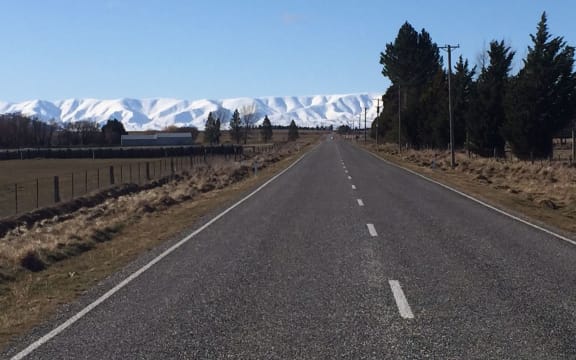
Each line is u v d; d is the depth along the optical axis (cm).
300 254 1183
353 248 1241
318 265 1073
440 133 6425
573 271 1009
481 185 3019
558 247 1252
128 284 959
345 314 755
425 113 7431
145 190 3328
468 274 987
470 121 5166
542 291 869
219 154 8681
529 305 791
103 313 789
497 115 5016
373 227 1545
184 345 643
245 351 620
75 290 962
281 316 750
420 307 784
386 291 873
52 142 14738
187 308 798
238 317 749
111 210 2314
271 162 5759
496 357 593
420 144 7844
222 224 1666
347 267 1052
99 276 1065
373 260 1112
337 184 2980
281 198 2348
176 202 2422
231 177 3741
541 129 4303
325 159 5922
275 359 595
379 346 629
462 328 691
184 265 1104
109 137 15350
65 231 1697
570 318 730
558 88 4256
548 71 4250
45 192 3669
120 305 827
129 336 682
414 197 2336
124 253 1296
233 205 2158
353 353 608
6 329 743
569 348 620
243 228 1573
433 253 1180
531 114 4284
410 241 1324
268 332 684
